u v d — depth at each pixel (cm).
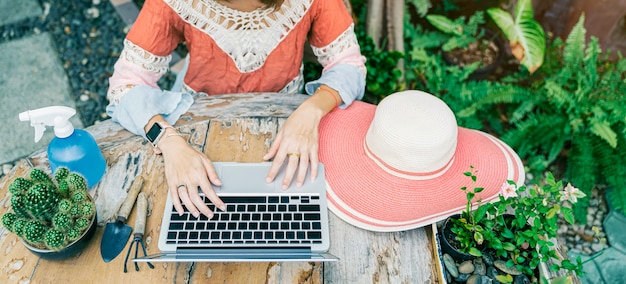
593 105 244
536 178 251
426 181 125
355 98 155
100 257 113
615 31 260
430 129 115
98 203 124
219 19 142
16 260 112
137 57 142
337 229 120
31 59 290
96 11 312
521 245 113
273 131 142
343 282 112
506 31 256
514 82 272
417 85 281
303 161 129
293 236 112
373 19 255
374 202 123
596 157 243
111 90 145
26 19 307
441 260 111
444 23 272
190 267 112
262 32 148
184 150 130
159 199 125
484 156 134
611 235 234
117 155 134
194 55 155
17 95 274
